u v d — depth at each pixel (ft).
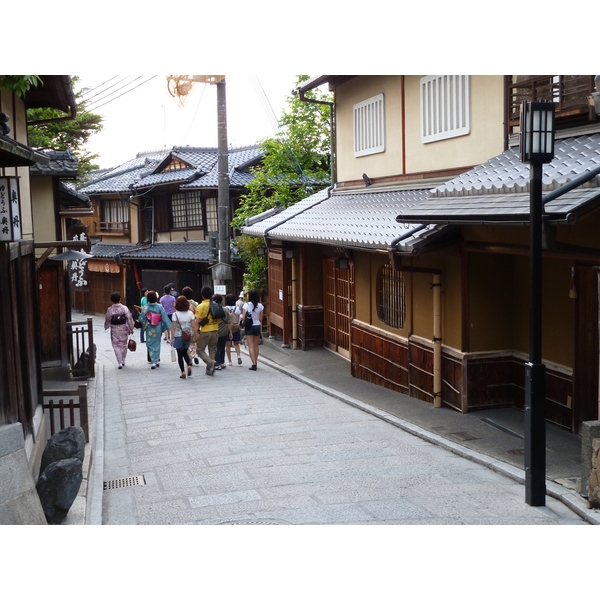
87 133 74.84
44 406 30.89
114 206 114.11
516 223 21.91
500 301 32.83
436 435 29.12
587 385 28.02
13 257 24.07
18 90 22.07
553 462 24.72
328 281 55.88
